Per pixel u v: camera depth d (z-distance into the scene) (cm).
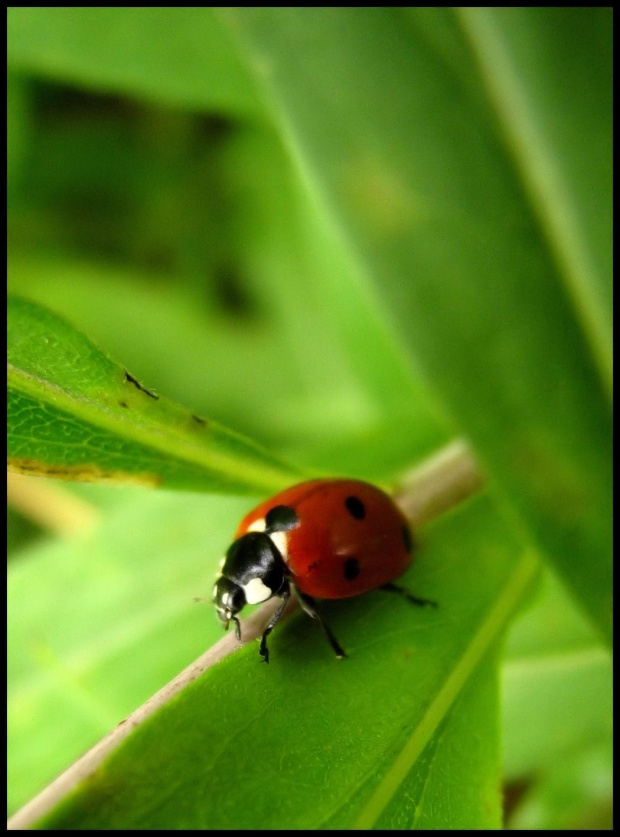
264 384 7
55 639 5
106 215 7
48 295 7
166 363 7
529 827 5
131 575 5
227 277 7
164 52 5
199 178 7
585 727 5
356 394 6
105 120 7
